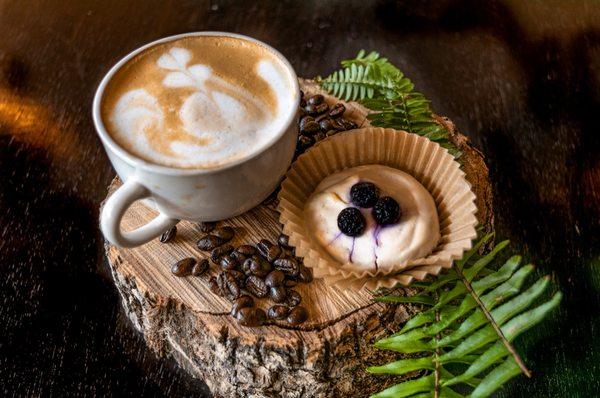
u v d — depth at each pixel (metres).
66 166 0.52
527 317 0.35
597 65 0.58
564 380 0.43
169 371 0.44
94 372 0.44
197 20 0.61
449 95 0.56
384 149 0.41
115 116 0.36
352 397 0.40
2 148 0.53
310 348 0.36
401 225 0.38
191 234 0.40
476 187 0.42
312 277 0.38
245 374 0.38
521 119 0.55
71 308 0.46
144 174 0.34
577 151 0.53
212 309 0.37
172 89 0.37
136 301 0.41
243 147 0.35
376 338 0.38
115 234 0.35
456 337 0.36
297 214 0.39
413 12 0.62
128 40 0.60
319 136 0.42
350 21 0.61
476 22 0.61
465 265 0.39
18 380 0.43
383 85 0.44
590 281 0.47
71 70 0.58
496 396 0.43
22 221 0.50
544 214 0.50
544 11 0.62
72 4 0.62
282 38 0.60
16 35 0.60
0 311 0.46
